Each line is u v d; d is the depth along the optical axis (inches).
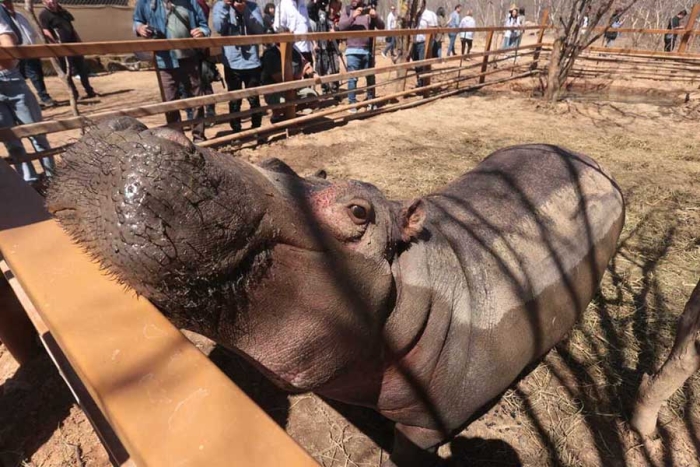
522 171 119.6
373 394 82.4
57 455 103.7
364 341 68.0
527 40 1019.9
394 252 72.1
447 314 80.7
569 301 111.0
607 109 407.2
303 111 375.2
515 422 113.9
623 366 128.4
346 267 61.6
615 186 135.4
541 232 106.2
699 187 238.5
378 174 250.4
